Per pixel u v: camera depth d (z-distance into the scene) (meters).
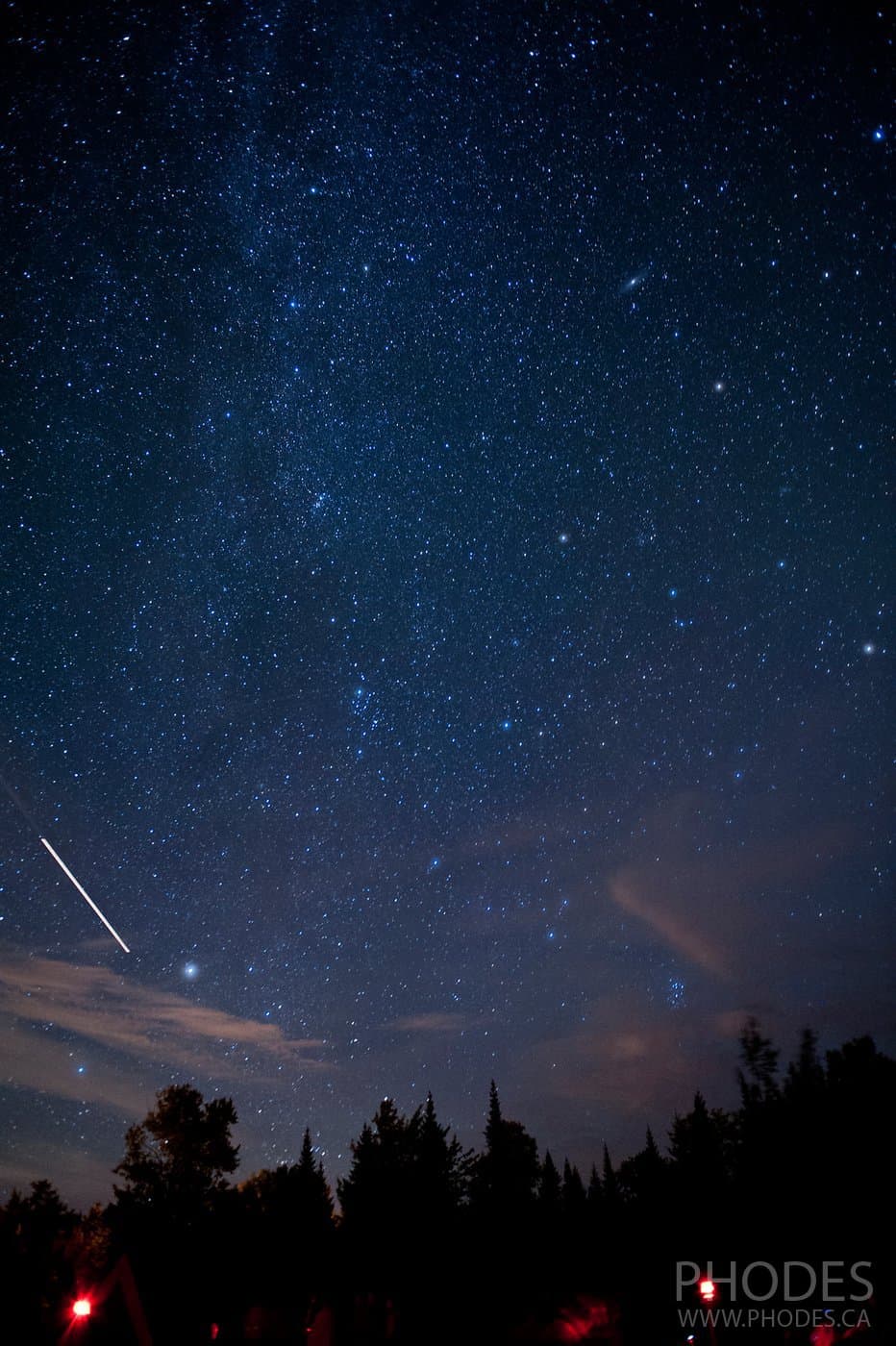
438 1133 37.47
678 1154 31.38
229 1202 37.12
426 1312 27.30
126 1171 37.34
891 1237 15.77
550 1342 22.25
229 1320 29.66
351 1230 34.56
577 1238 34.56
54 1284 28.67
